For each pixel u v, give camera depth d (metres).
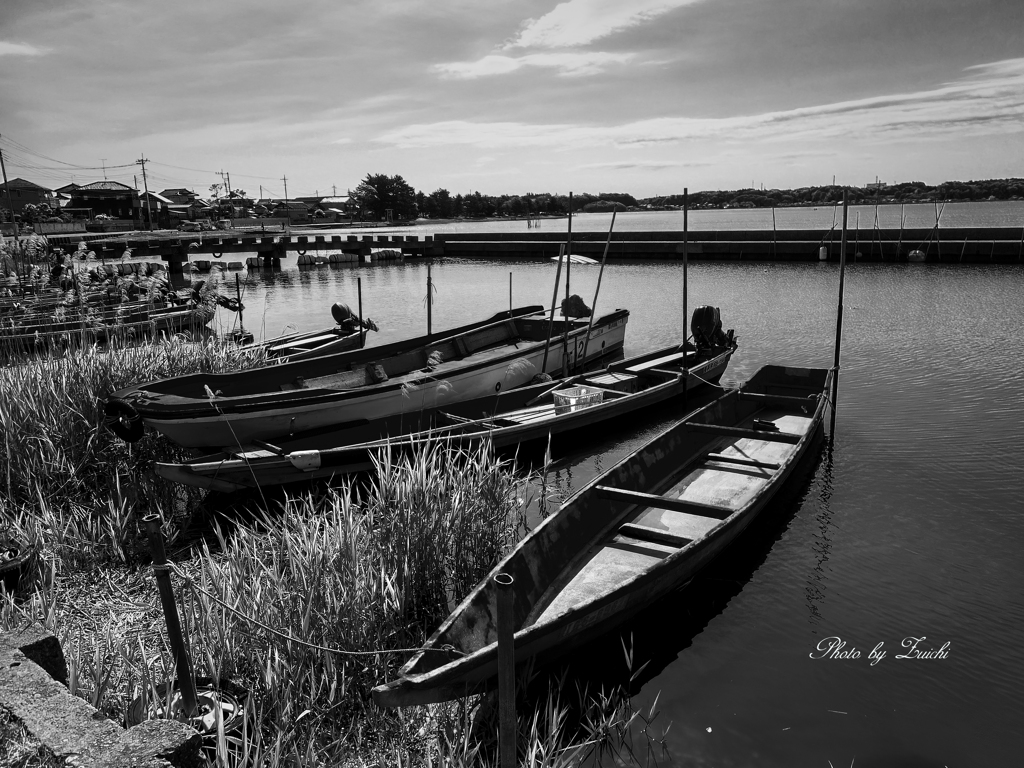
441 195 194.88
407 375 13.38
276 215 133.12
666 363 15.77
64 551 7.12
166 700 4.57
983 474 10.36
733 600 7.36
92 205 88.25
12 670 3.77
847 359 18.09
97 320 14.88
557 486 10.72
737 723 5.61
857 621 6.95
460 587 6.79
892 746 5.36
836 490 9.93
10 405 8.82
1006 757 5.24
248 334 18.78
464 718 5.01
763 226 104.00
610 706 5.75
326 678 5.15
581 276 40.38
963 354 17.97
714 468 9.93
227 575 6.11
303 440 9.91
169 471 8.35
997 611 7.05
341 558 6.07
